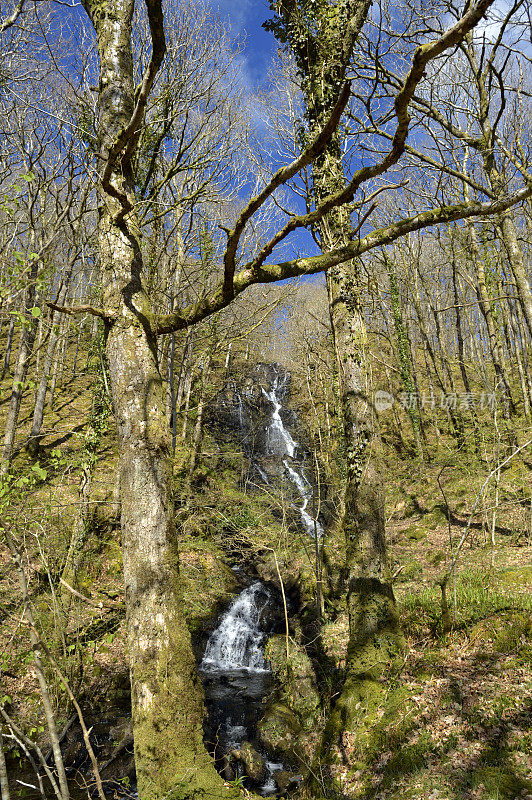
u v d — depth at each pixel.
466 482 16.70
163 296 13.88
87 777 6.95
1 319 4.26
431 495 17.17
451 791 4.53
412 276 22.77
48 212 15.62
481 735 5.04
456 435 20.94
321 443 17.78
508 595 7.63
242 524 12.26
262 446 25.19
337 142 8.16
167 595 4.46
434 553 12.73
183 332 17.98
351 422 7.70
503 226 10.76
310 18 7.77
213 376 23.84
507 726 4.99
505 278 20.20
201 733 4.34
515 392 23.27
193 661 4.46
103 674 9.48
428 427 22.83
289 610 13.07
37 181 13.89
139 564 4.48
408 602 8.14
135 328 5.00
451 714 5.50
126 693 9.30
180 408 20.83
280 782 6.66
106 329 5.18
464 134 10.26
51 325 4.85
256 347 26.81
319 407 25.45
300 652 9.41
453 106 10.70
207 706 9.34
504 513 13.67
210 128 14.16
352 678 6.78
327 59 7.80
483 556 10.91
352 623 7.15
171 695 4.19
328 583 12.46
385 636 6.88
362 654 6.87
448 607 7.29
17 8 6.44
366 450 7.53
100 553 12.45
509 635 6.27
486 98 10.18
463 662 6.21
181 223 15.77
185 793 3.87
